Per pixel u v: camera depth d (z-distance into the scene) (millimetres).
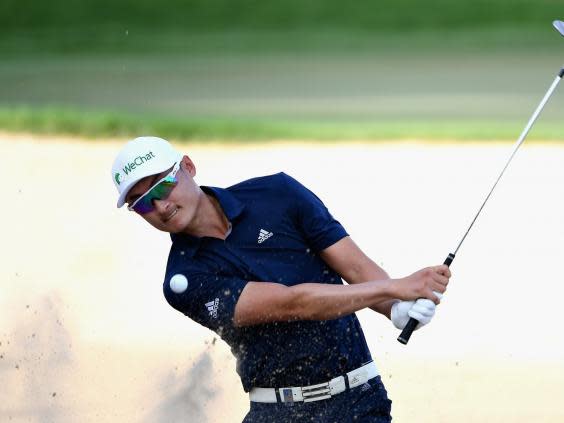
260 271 14641
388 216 35469
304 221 14859
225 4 110812
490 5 107000
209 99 65938
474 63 80688
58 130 51031
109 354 23203
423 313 14273
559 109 58938
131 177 14109
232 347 15070
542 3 107625
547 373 21938
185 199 14312
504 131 49781
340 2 110375
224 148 47312
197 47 93688
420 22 103688
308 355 14688
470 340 24141
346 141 48531
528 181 39906
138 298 27688
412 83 71500
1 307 27062
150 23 106125
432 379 21625
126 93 68375
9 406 20062
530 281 28359
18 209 37406
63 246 32906
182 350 23422
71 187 40406
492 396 20641
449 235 33125
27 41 96812
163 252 32125
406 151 46125
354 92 68250
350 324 15023
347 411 14875
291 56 87875
